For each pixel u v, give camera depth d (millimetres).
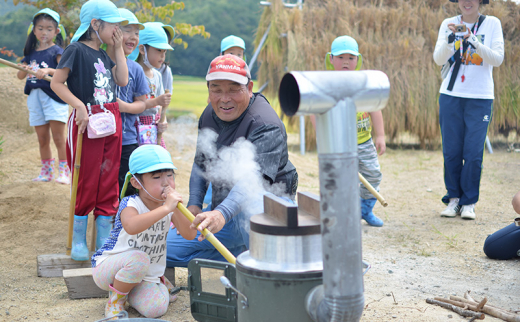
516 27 9906
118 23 3811
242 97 3045
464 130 5473
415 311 2988
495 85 9984
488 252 4082
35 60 5801
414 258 4141
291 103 1816
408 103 10352
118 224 2982
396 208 6094
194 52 21078
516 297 3254
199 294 2510
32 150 7395
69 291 3258
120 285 2865
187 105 12852
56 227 4715
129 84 4184
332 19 10219
